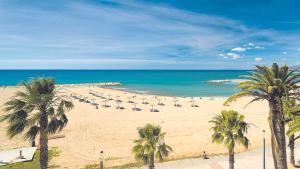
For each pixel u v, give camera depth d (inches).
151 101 3233.3
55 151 1418.6
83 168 1186.6
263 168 1043.9
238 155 1317.7
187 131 1828.2
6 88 4591.5
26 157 1238.9
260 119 2223.2
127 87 5949.8
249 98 3430.1
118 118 2223.2
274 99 724.7
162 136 873.5
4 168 1129.4
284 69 724.0
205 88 5521.7
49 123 743.1
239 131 929.5
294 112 717.9
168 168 1146.0
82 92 4234.7
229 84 6648.6
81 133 1764.3
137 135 1727.4
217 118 984.3
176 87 5851.4
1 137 1599.4
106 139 1641.2
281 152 716.0
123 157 1331.2
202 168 1146.0
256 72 759.1
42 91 756.0
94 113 2416.3
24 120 721.6
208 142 1578.5
